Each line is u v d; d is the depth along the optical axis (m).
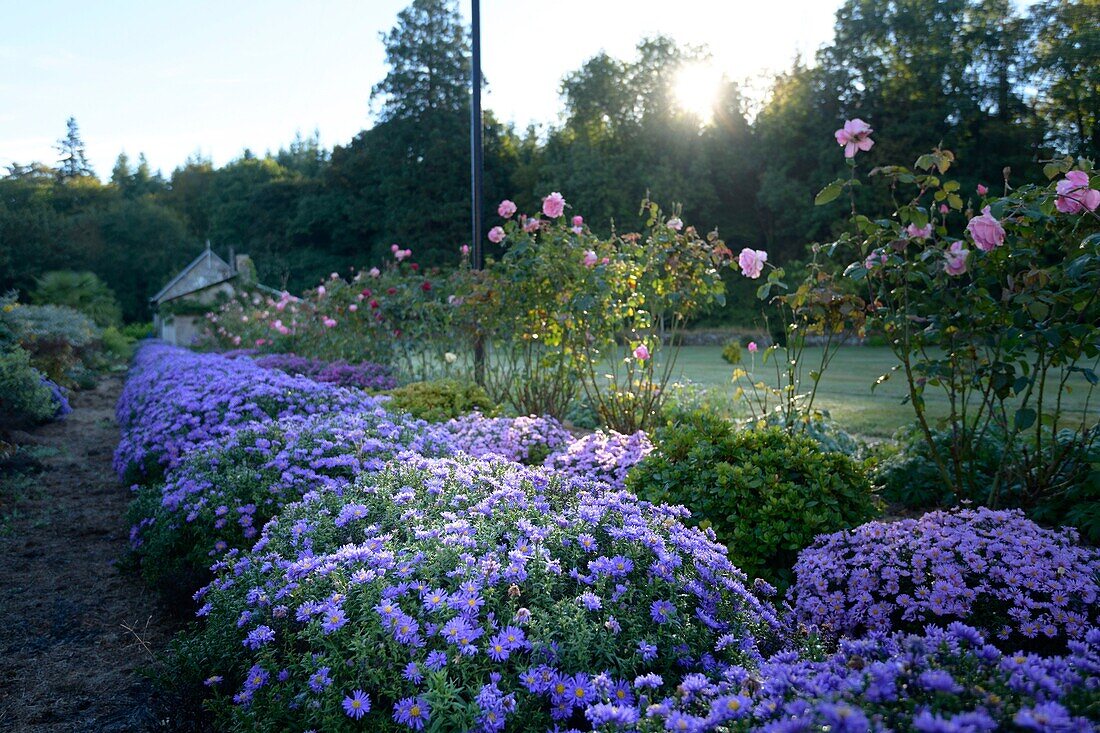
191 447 4.55
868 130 3.84
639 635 2.02
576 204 35.69
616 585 2.13
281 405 5.25
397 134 39.78
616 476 4.16
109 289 44.09
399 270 10.86
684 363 17.22
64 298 32.25
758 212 37.56
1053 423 3.64
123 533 4.77
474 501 2.78
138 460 4.89
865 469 3.77
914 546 2.77
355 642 1.92
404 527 2.57
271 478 3.58
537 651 1.90
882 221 3.91
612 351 6.33
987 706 1.37
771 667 1.76
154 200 63.34
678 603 2.15
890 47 34.62
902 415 8.10
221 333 18.17
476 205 8.01
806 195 34.88
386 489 2.94
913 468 4.41
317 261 43.94
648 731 1.54
